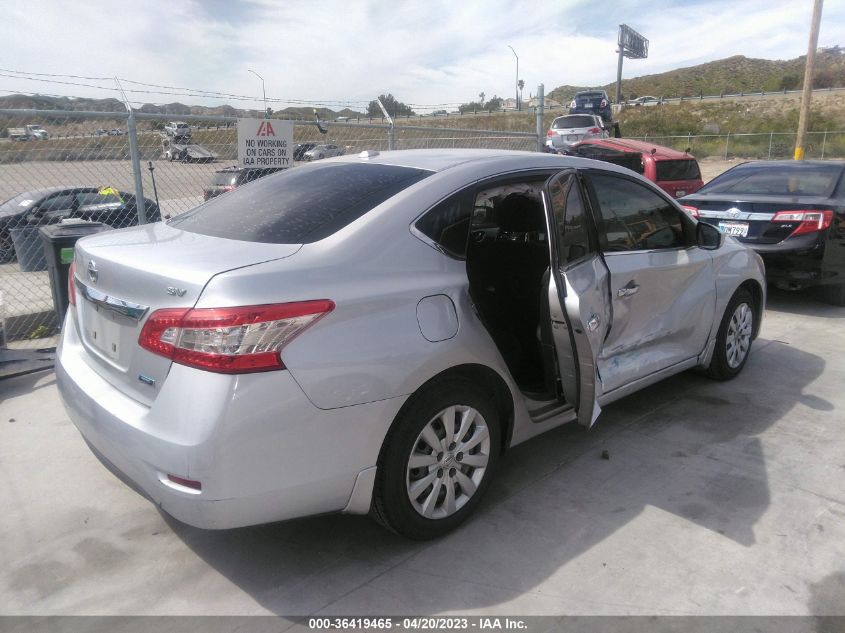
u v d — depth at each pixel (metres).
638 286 3.64
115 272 2.60
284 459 2.34
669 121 50.59
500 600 2.56
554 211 2.88
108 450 2.58
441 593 2.60
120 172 7.03
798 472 3.53
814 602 2.54
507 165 3.30
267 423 2.28
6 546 2.92
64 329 3.24
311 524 3.06
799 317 6.61
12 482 3.45
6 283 7.35
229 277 2.32
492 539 2.93
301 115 8.91
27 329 5.97
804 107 20.09
